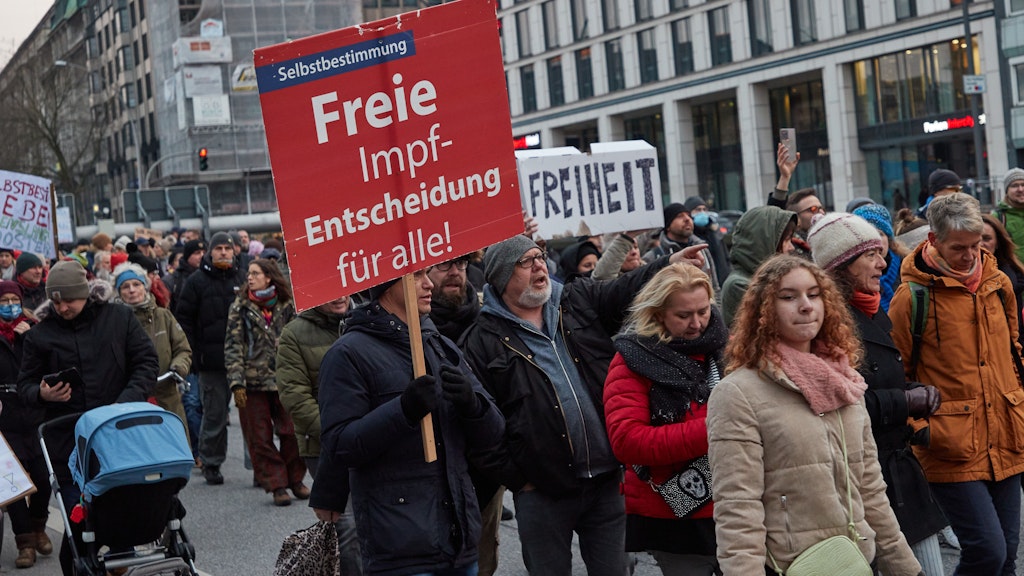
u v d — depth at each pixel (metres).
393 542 4.38
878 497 4.08
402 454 4.41
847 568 3.81
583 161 8.02
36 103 60.97
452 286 5.86
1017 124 43.12
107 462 5.85
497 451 5.01
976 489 5.39
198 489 10.70
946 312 5.46
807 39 50.50
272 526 9.02
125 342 7.45
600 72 59.72
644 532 4.77
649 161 8.14
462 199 4.46
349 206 4.27
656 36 56.84
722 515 3.92
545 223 7.96
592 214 8.03
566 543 5.20
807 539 3.89
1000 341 5.50
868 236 5.04
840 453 3.95
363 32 4.30
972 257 5.45
